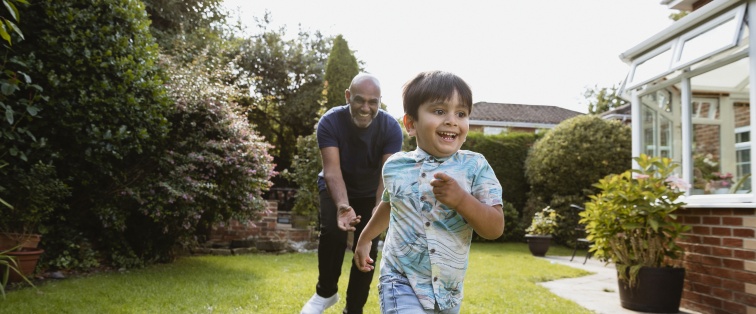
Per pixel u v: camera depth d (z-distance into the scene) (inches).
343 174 110.4
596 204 175.3
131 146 186.1
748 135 152.9
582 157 442.0
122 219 199.9
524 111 952.9
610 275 247.6
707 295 159.5
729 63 161.0
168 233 228.8
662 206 158.7
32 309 116.9
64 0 170.4
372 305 139.3
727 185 160.2
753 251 140.8
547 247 360.2
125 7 190.5
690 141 178.2
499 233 56.6
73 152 178.5
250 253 301.0
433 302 58.1
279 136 653.9
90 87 170.4
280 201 517.3
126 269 204.2
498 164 509.0
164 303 132.1
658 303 155.9
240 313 122.3
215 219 233.8
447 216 59.7
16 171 156.0
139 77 186.7
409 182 62.4
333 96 473.7
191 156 218.2
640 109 209.2
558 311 144.4
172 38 348.8
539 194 480.1
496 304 149.6
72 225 201.6
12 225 162.1
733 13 155.4
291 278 185.2
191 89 234.8
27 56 158.4
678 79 184.1
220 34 470.0
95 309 121.0
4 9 152.7
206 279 177.8
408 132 66.9
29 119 151.9
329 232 106.0
